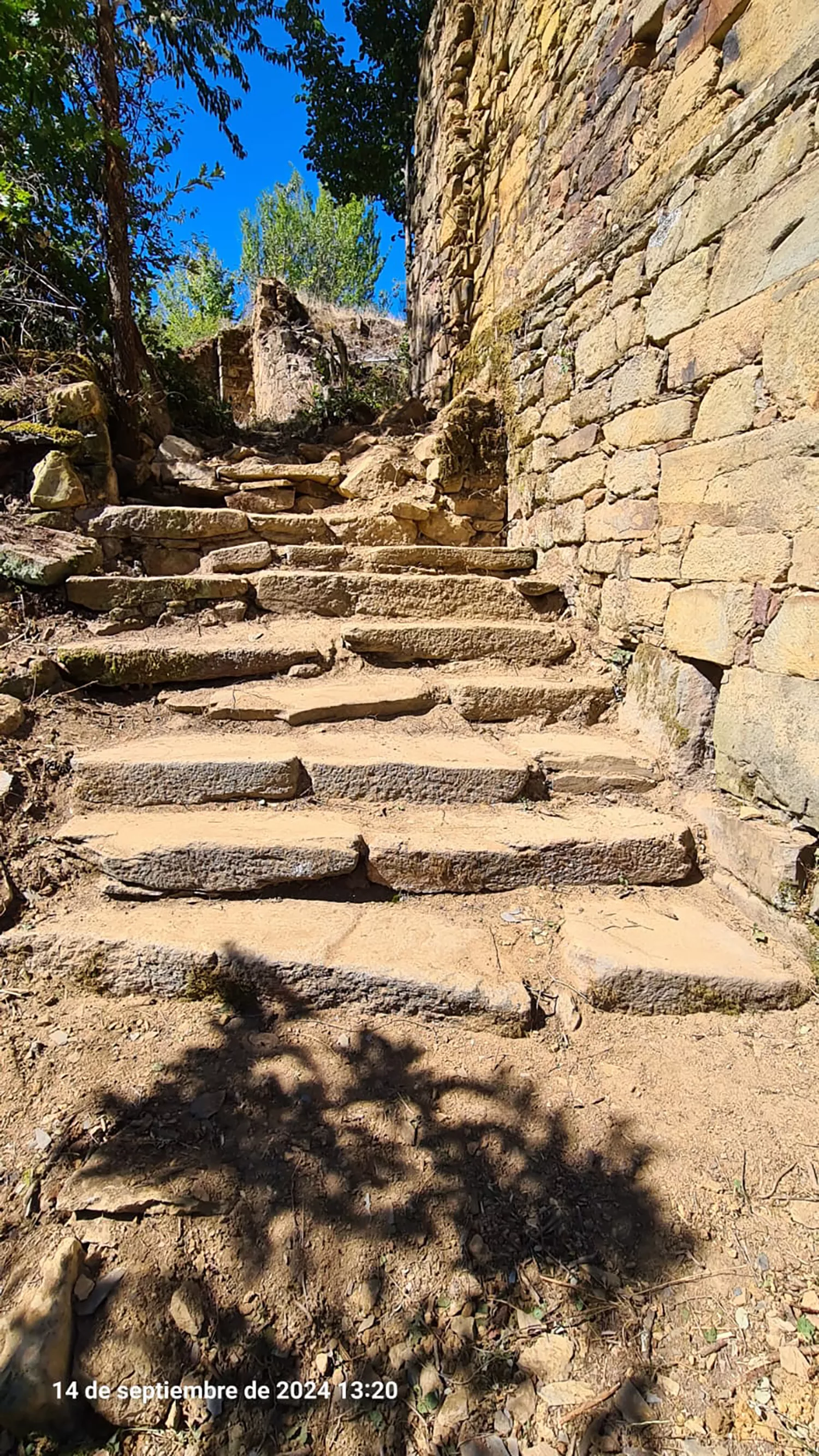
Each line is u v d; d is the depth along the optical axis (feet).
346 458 18.01
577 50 11.82
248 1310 4.61
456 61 18.43
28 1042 5.89
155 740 9.31
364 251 58.95
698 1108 5.75
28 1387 4.10
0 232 13.52
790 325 6.88
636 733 10.29
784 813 7.41
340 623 12.16
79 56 14.52
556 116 12.79
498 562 14.25
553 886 7.95
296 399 23.84
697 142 8.39
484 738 10.16
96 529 12.23
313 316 39.01
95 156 14.44
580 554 12.29
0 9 11.60
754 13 7.30
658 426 9.52
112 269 14.61
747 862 7.59
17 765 8.28
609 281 10.84
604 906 7.72
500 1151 5.43
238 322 37.47
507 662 11.94
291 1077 5.81
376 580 12.61
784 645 7.25
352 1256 4.84
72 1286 4.51
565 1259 4.89
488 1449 4.17
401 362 28.35
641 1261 4.88
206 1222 4.88
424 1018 6.38
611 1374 4.42
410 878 7.69
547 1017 6.44
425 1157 5.37
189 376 19.98
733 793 8.35
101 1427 4.22
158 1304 4.53
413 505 15.23
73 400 12.35
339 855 7.40
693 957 6.80
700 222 8.35
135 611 11.46
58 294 13.92
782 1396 4.26
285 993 6.44
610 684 11.09
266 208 58.34
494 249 17.11
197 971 6.42
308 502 16.06
